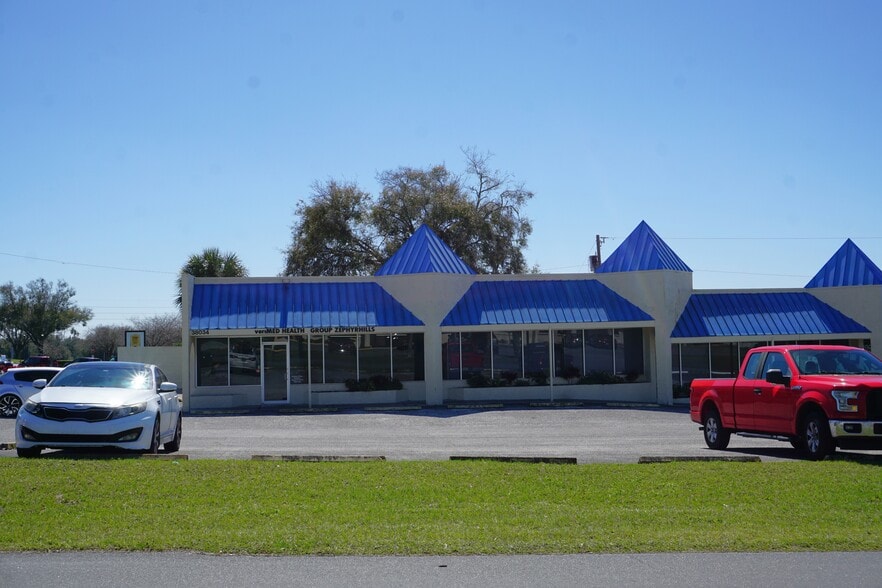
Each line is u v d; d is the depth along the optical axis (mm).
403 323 31812
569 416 27891
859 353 16219
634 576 7848
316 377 32625
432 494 11273
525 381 33562
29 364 52094
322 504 10625
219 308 31438
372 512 10211
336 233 54219
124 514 9984
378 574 7859
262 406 31609
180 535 9016
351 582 7625
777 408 15812
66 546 8609
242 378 32156
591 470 13195
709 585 7609
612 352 34656
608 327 33469
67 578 7695
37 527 9336
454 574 7875
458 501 10898
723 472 12984
